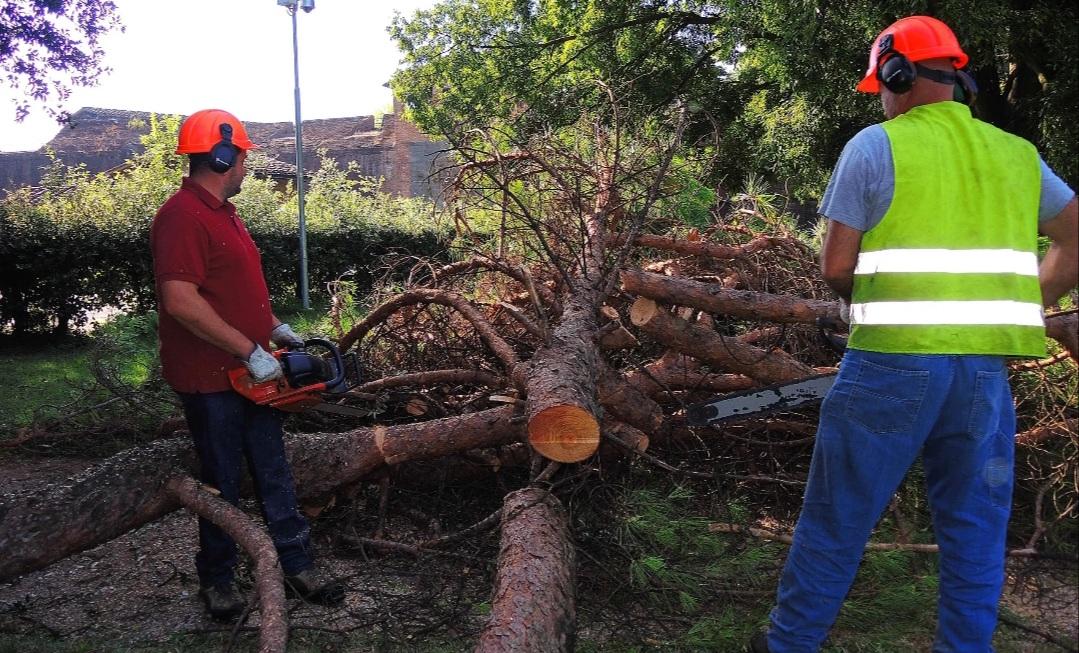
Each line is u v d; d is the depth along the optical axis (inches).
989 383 85.7
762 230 240.4
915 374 84.5
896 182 85.9
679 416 150.1
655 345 172.7
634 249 204.8
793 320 145.9
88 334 450.0
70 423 208.5
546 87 603.2
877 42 95.5
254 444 119.6
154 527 155.7
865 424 87.2
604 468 145.6
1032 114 474.0
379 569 133.6
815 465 92.0
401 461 136.9
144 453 121.3
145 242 450.9
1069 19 422.6
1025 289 87.0
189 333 113.9
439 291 170.1
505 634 87.4
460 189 202.4
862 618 114.4
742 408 126.1
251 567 126.0
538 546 103.1
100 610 122.7
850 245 88.1
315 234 571.2
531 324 140.4
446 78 635.5
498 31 631.8
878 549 124.9
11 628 116.8
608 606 117.1
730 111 622.8
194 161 113.9
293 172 949.2
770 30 491.5
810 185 560.7
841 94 480.7
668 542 127.2
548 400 115.6
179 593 128.5
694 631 109.3
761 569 125.6
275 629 94.8
